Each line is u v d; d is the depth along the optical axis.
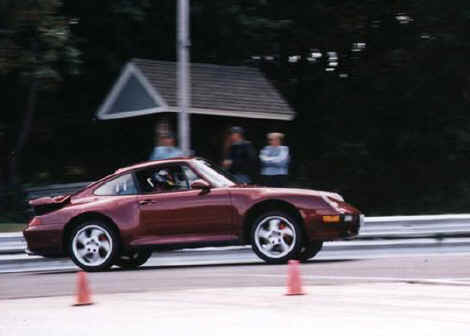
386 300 13.08
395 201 38.97
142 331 11.30
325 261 19.42
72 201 19.03
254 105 31.09
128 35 34.38
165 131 22.16
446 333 10.66
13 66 28.33
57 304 13.80
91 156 34.78
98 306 13.38
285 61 38.62
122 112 30.52
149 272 17.88
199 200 18.53
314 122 39.19
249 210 18.33
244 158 22.36
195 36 34.94
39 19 28.17
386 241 21.00
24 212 28.27
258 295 13.82
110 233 18.66
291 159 38.50
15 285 16.62
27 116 31.72
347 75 39.03
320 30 37.44
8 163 33.22
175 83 30.27
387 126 39.00
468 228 21.14
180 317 12.20
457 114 38.25
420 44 37.03
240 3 34.78
